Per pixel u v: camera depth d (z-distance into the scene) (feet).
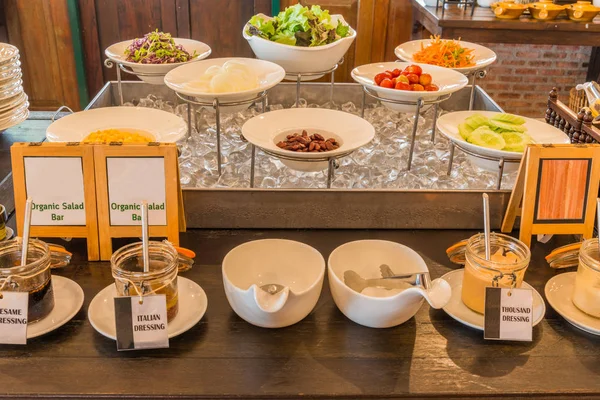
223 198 4.08
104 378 2.86
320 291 3.26
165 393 2.79
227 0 11.54
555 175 3.87
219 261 3.81
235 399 2.80
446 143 5.93
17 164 3.67
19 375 2.86
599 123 5.07
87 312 3.31
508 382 2.92
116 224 3.76
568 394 2.88
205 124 6.37
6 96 5.49
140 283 2.95
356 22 11.98
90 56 11.96
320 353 3.06
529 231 3.93
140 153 3.68
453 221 4.21
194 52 6.70
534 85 13.51
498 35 9.80
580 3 10.09
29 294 3.05
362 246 3.54
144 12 11.60
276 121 4.99
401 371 2.96
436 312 3.40
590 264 3.21
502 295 3.05
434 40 6.95
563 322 3.35
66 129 4.76
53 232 3.76
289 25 6.08
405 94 5.08
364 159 5.48
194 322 3.12
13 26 11.51
